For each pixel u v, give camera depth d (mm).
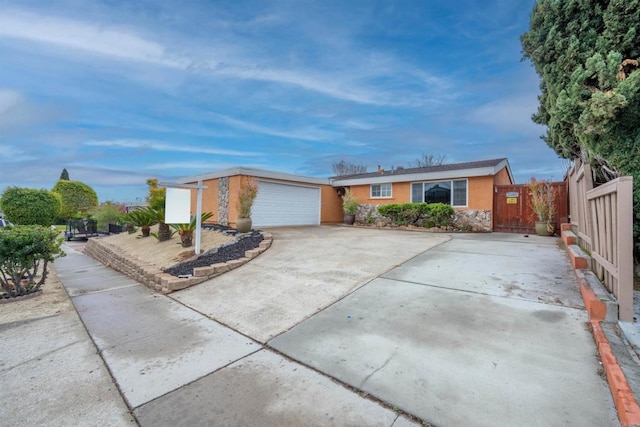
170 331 3658
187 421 2059
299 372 2635
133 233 12750
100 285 6496
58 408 2238
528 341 2857
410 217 12734
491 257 6066
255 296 4695
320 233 10891
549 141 7172
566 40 4551
